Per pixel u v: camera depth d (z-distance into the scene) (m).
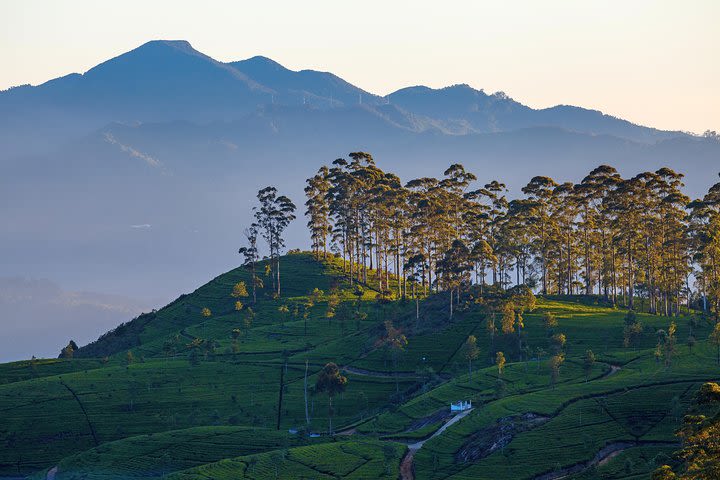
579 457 150.75
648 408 164.38
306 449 174.50
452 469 156.50
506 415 170.25
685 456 106.44
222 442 188.62
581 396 174.75
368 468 162.25
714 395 111.19
